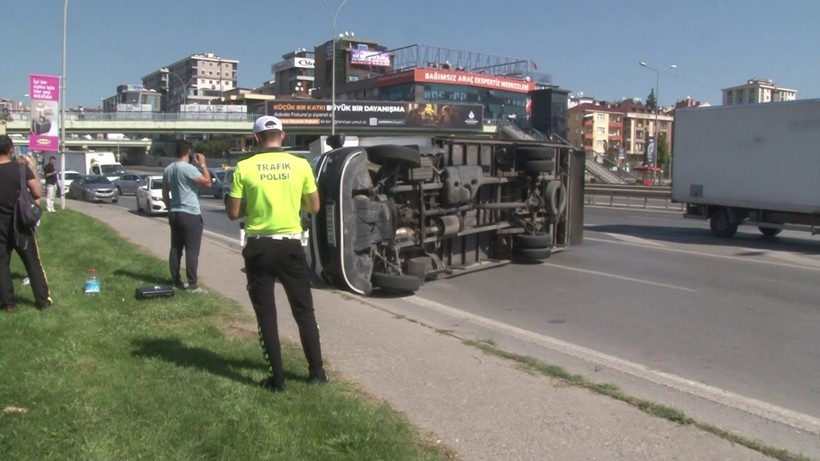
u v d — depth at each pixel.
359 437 4.14
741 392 5.91
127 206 32.19
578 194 14.80
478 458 4.09
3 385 4.64
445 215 11.12
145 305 7.59
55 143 22.20
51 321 6.48
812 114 16.83
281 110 69.88
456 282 11.27
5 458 3.64
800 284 11.43
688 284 11.34
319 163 9.80
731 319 8.80
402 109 71.19
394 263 10.20
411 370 5.71
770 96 129.38
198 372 5.21
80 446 3.81
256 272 4.90
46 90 21.91
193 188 8.56
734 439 4.49
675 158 20.16
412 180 10.32
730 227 19.08
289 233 4.90
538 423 4.63
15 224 6.79
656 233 20.23
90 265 10.22
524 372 5.75
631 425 4.65
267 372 5.32
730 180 18.70
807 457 4.37
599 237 18.75
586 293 10.45
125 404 4.44
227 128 73.06
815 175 16.84
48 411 4.24
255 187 4.83
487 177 11.95
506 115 95.56
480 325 8.20
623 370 6.40
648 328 8.25
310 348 5.07
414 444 4.18
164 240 14.26
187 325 6.82
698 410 5.35
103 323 6.62
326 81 121.81
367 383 5.34
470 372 5.70
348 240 9.40
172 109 182.62
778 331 8.18
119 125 69.56
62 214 20.61
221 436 4.03
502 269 12.65
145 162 111.50
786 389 6.02
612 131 123.19
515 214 13.13
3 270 6.86
